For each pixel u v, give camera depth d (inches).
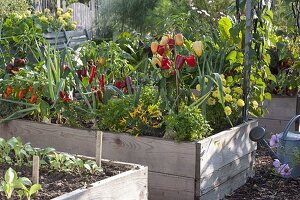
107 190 111.7
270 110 219.3
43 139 166.6
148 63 193.3
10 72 186.5
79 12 652.1
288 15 222.4
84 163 126.1
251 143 170.4
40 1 597.6
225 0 336.2
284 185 166.2
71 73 171.6
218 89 159.9
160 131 155.3
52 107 166.9
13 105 175.5
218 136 149.6
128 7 505.0
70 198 103.7
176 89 160.2
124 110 155.8
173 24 230.7
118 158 154.0
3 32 229.1
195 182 143.5
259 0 175.6
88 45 193.0
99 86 172.7
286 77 218.8
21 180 106.9
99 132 125.8
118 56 190.5
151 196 149.8
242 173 165.9
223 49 182.5
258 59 178.4
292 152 169.3
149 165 149.3
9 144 126.2
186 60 154.7
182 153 144.3
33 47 209.0
